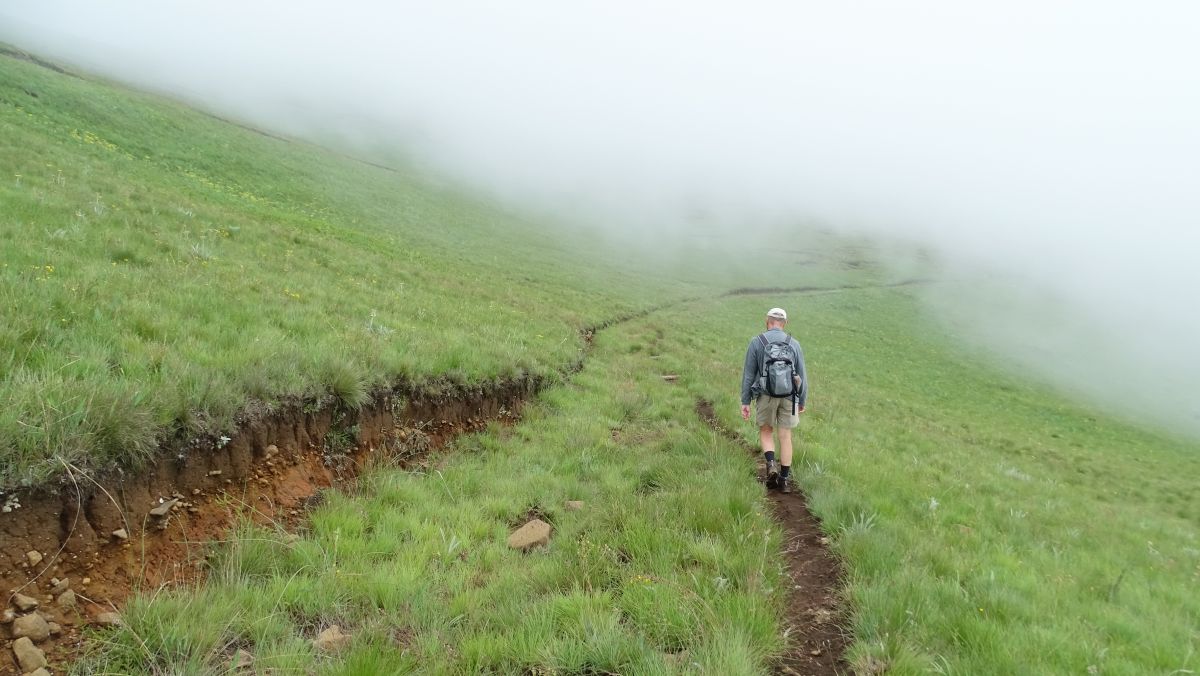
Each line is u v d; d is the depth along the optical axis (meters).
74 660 3.74
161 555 4.72
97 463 4.47
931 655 4.51
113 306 7.21
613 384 15.27
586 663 4.20
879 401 29.17
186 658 3.91
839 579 5.89
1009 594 5.80
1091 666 4.64
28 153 16.88
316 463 6.73
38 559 3.99
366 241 28.98
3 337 5.43
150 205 15.88
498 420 10.72
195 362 6.26
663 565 5.48
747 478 8.59
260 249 16.14
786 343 8.83
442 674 3.98
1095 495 19.72
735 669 4.01
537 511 7.29
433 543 5.91
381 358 8.66
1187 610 7.29
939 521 8.39
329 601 4.77
